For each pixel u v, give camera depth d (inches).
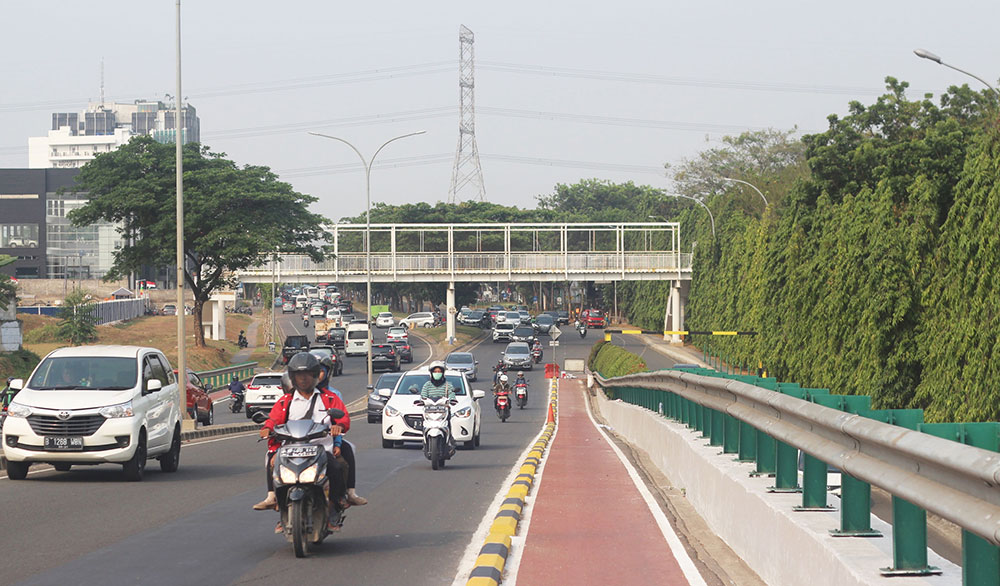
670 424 656.4
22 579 316.2
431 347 3390.7
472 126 5300.2
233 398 1780.3
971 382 798.5
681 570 319.0
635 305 4062.5
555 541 374.6
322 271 3265.3
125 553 362.0
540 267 3324.3
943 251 1029.2
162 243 2583.7
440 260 3314.5
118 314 3742.6
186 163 2669.8
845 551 239.3
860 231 1181.1
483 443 1044.5
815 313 1312.7
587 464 702.5
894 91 2043.6
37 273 5029.5
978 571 183.2
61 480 620.7
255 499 519.5
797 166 3558.1
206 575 324.2
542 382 2524.6
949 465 175.9
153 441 637.9
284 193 2691.9
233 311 5546.3
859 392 1099.3
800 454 386.3
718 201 3137.3
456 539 397.1
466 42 5310.0
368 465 735.7
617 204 5841.5
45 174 5039.4
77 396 605.0
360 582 315.6
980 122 1876.2
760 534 317.4
